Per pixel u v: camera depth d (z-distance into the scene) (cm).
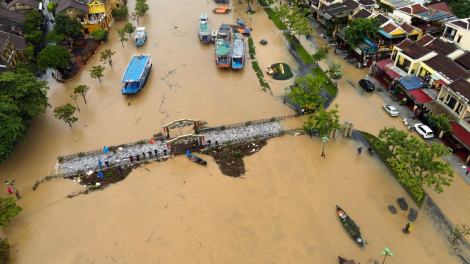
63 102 7094
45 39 9050
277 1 12712
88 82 7775
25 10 10306
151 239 4391
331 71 7481
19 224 4581
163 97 7256
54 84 7706
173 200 4919
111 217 4675
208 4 12525
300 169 5412
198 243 4338
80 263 4119
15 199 4922
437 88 6475
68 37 9306
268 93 7388
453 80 6112
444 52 6975
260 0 11794
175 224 4575
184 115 6681
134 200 4916
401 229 4478
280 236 4406
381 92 7275
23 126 5412
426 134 5841
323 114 5669
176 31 10369
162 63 8581
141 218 4656
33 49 8406
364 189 5056
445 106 6012
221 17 11425
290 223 4569
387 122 6406
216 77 7981
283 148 5831
